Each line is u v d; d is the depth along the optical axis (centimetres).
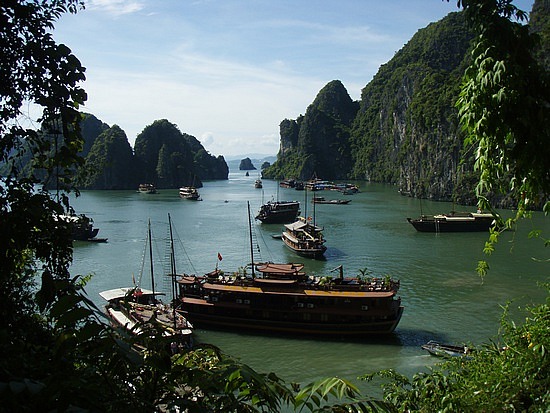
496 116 637
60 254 718
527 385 708
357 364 2995
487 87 637
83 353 470
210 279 3975
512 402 701
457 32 19050
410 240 6975
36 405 382
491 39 632
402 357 3069
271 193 16075
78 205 12081
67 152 726
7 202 675
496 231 769
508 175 748
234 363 475
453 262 5484
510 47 630
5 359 524
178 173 19662
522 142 645
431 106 13962
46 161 815
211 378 449
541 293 4184
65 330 455
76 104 738
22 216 661
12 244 686
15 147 740
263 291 3681
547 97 636
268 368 3003
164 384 463
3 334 521
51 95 707
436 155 13362
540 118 618
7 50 695
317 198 12800
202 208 11425
